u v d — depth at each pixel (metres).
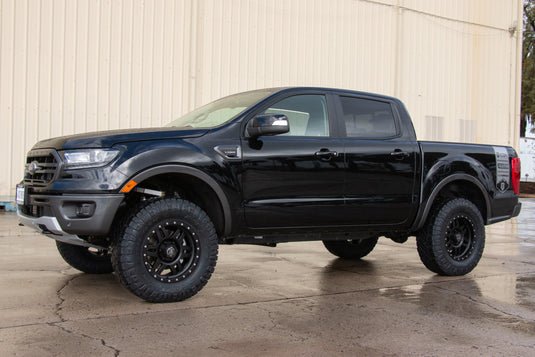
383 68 16.03
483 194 5.64
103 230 3.84
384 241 8.29
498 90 18.58
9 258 5.86
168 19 12.60
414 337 3.39
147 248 3.97
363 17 15.57
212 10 13.17
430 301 4.34
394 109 5.33
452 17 17.42
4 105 11.01
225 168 4.23
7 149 11.05
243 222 4.36
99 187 3.82
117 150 3.92
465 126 17.92
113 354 2.96
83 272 5.17
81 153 3.87
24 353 2.94
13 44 11.05
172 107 12.68
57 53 11.41
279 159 4.46
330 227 4.82
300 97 4.78
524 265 6.17
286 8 14.26
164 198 4.06
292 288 4.73
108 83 11.93
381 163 4.98
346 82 15.32
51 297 4.20
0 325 3.45
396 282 5.08
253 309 3.98
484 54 18.22
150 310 3.88
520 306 4.21
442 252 5.30
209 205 4.38
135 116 12.24
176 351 3.03
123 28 12.08
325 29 14.90
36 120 11.27
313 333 3.43
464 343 3.28
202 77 13.08
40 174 4.14
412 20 16.58
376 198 4.96
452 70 17.53
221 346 3.14
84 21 11.66
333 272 5.55
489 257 6.78
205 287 4.70
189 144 4.14
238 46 13.55
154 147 4.02
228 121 4.41
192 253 4.12
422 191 5.23
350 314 3.90
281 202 4.48
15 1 11.04
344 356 3.01
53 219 3.85
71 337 3.23
